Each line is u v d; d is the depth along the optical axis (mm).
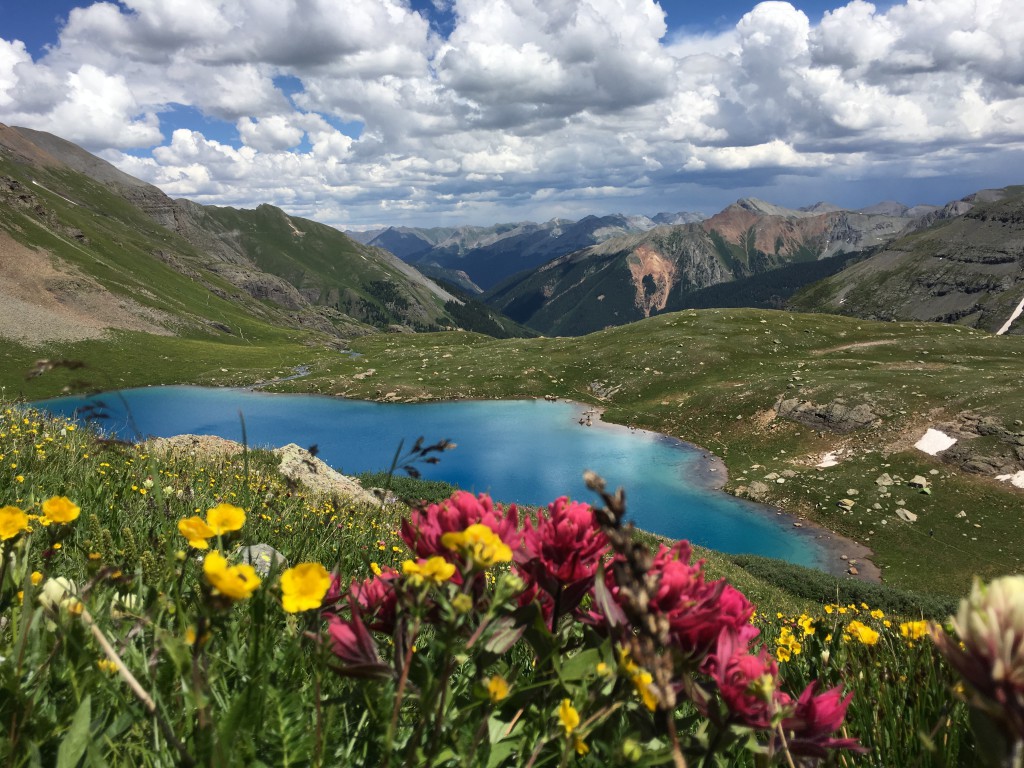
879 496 54469
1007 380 69250
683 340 109250
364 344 173500
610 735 1128
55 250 172875
